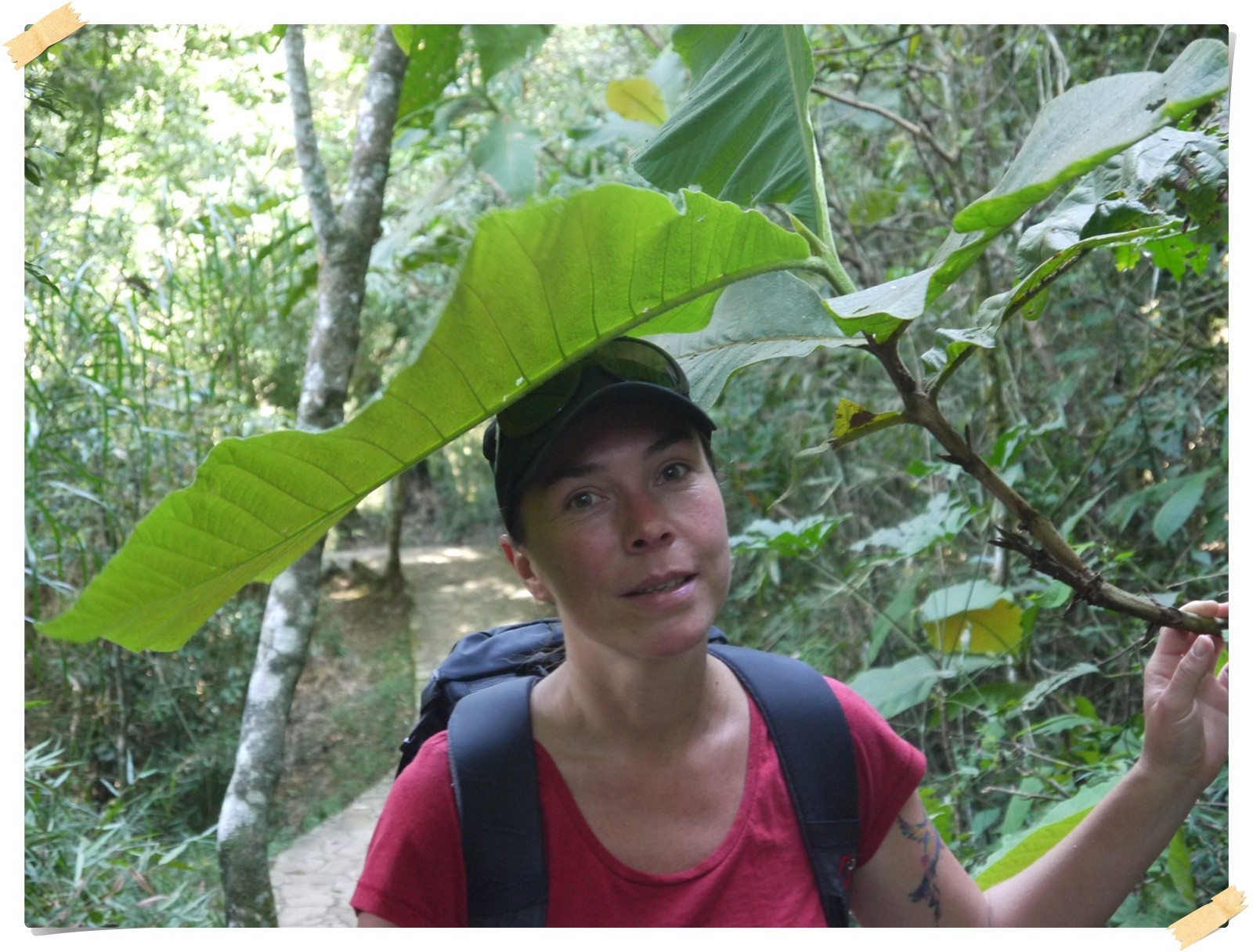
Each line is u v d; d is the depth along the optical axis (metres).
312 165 3.77
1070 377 3.83
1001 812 2.83
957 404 4.42
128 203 6.02
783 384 5.47
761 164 1.42
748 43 1.48
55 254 5.21
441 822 1.12
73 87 5.58
